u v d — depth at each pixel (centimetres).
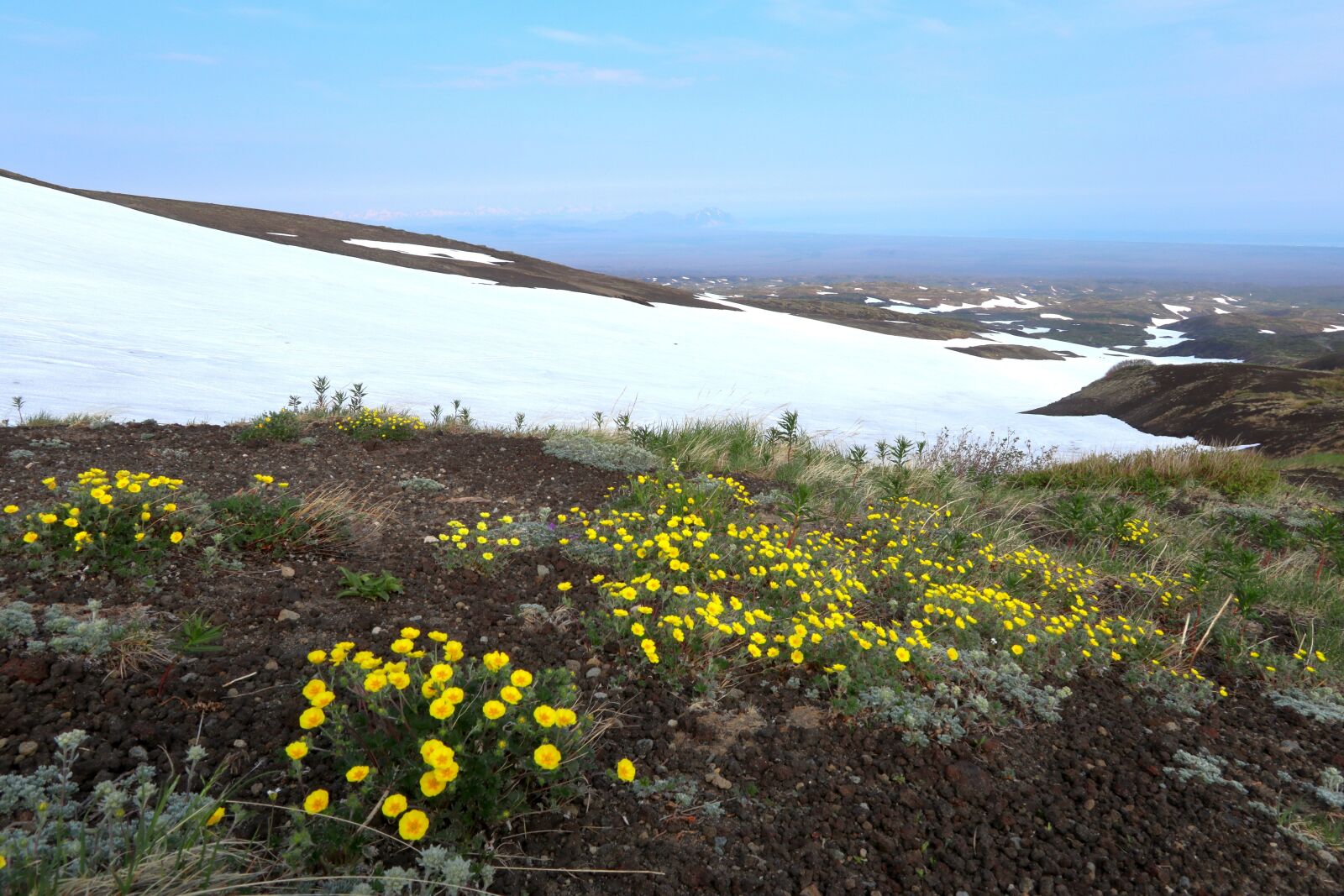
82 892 175
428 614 370
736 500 646
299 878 190
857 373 4416
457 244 8781
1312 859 285
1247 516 981
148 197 7212
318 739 254
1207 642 517
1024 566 596
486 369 2661
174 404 1365
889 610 473
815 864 245
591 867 225
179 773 231
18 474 530
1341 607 611
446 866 195
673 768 280
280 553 412
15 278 2612
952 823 278
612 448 793
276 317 3011
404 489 602
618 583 402
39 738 235
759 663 368
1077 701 395
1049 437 2988
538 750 224
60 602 317
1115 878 259
